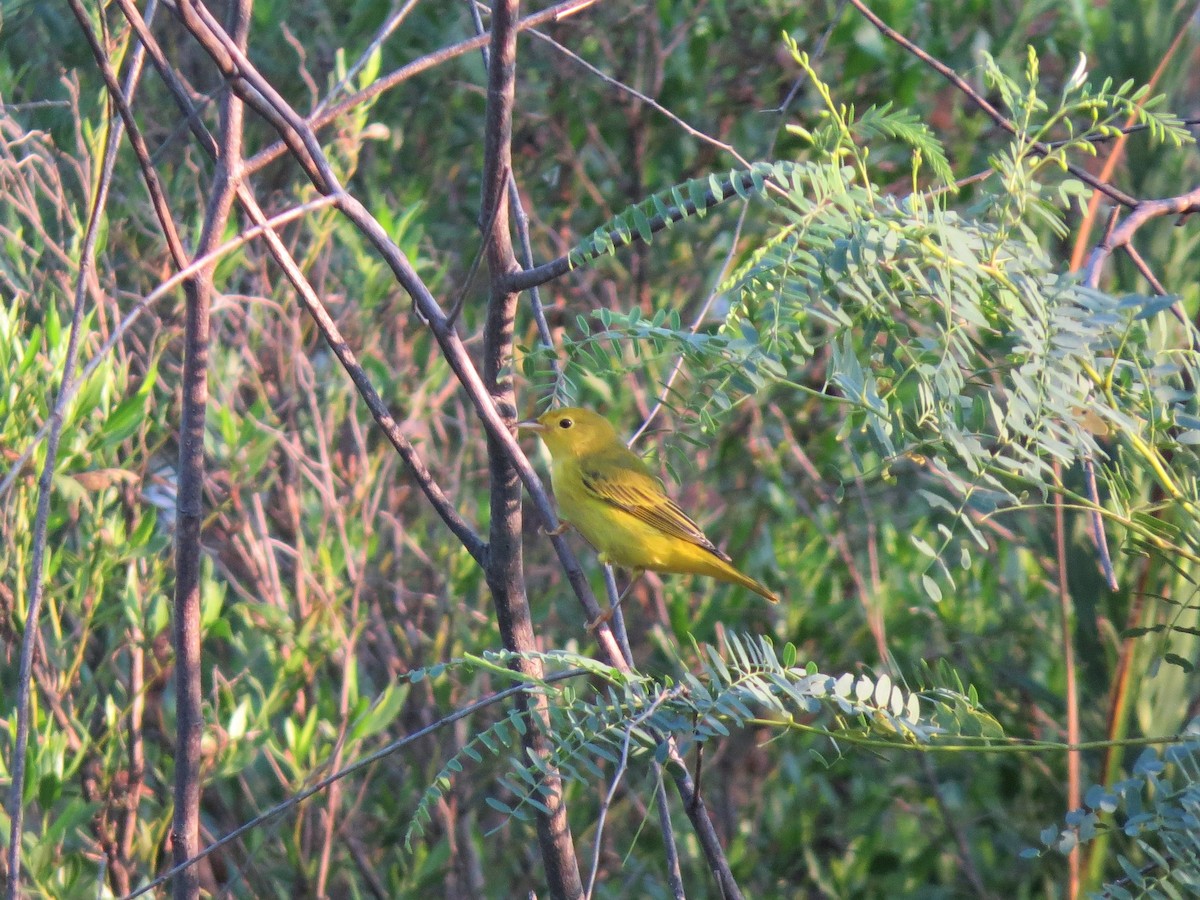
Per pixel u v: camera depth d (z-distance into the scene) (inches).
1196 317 385.4
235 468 408.2
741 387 222.4
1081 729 405.1
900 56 544.4
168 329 445.7
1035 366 206.5
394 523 463.2
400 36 562.3
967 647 472.7
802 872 497.0
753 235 559.2
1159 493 271.3
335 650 413.4
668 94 572.4
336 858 434.3
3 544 350.0
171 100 526.0
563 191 591.5
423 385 467.5
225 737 374.6
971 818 493.7
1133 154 411.2
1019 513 419.5
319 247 443.5
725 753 506.9
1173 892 201.5
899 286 227.1
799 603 494.0
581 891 264.4
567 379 262.4
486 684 479.5
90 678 389.4
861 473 219.9
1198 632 236.4
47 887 329.1
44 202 446.0
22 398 326.0
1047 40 559.8
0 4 458.9
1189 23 388.5
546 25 573.3
